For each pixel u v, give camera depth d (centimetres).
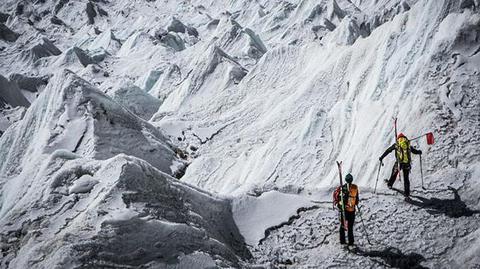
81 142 2219
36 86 6053
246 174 2631
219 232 1000
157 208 886
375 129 1903
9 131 2553
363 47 3162
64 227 839
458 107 1526
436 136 1430
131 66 6956
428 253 931
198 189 1106
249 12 11400
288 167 2466
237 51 6072
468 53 1719
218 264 801
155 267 756
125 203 859
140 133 2569
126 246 774
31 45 8375
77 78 2436
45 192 943
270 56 4078
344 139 2438
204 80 4272
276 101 3497
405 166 1140
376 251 948
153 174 981
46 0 15112
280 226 1069
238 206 1110
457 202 1100
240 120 3472
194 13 13738
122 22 13912
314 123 2602
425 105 1585
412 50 2172
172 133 3438
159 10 15312
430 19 2148
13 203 1472
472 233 971
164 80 5344
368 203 1141
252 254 965
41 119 2445
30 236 831
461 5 2041
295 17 9256
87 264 728
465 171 1223
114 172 930
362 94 2550
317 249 976
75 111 2323
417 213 1072
